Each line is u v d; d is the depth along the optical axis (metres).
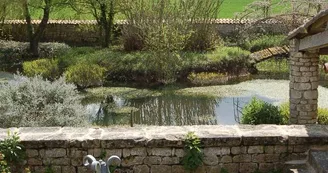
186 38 20.08
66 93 9.41
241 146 5.64
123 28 21.55
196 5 20.81
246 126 6.03
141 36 20.69
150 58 18.66
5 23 24.48
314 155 5.51
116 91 17.00
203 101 15.73
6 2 21.53
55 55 20.80
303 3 20.08
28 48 21.94
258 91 16.75
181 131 5.81
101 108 14.80
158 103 15.57
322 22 8.55
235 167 5.68
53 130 5.92
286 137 5.64
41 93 9.12
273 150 5.66
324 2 18.84
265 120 10.63
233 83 18.27
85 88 17.34
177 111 14.66
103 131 5.86
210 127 5.98
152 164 5.63
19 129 5.95
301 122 10.62
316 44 8.97
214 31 21.48
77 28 24.78
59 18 25.22
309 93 10.50
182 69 18.55
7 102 8.69
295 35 10.11
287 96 15.84
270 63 21.06
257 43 22.48
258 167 5.70
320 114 11.16
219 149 5.62
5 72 19.45
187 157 5.55
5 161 5.33
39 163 5.59
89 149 5.57
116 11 22.52
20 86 9.12
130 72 18.39
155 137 5.61
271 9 22.84
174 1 20.11
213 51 20.66
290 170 5.53
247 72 19.59
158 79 18.23
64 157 5.59
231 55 19.64
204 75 18.30
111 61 18.84
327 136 5.64
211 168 5.66
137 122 13.55
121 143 5.56
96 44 24.62
